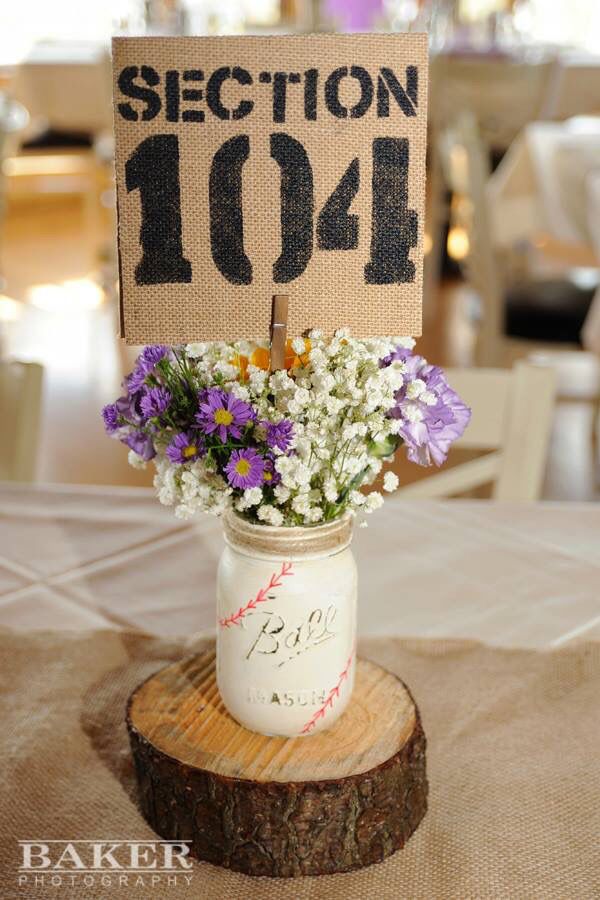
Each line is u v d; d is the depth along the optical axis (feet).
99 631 3.34
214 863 2.47
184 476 2.22
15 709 2.98
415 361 2.43
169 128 2.40
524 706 3.03
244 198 2.45
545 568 3.79
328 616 2.43
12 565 3.74
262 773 2.39
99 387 11.34
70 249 16.70
